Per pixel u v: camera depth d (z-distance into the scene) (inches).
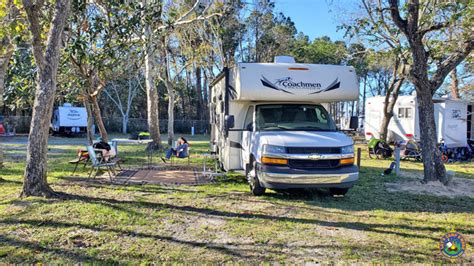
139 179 345.7
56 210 221.9
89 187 299.0
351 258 159.0
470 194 296.0
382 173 407.2
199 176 369.7
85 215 213.9
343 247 171.8
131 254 159.3
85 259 152.9
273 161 254.1
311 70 295.1
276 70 289.9
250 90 282.4
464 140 606.2
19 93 402.9
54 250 162.1
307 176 248.7
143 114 1670.8
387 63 642.8
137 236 183.2
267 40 1244.5
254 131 285.4
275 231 194.1
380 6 508.4
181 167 437.1
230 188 307.9
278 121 290.0
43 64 250.1
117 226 197.2
